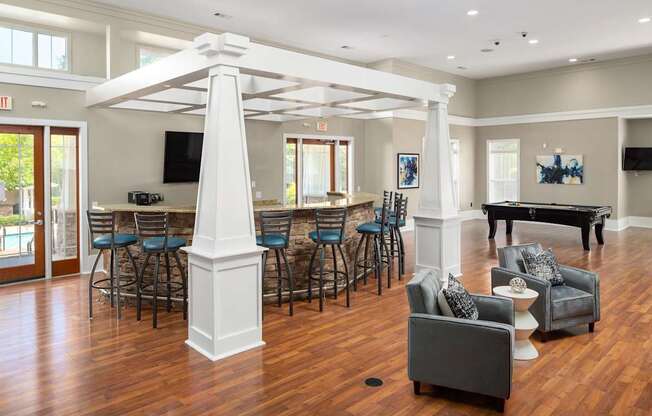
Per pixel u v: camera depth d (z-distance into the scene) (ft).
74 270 21.52
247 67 12.75
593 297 13.51
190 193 25.03
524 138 37.86
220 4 21.04
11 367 11.46
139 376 10.98
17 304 16.66
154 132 23.50
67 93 20.70
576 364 11.56
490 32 25.93
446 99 20.11
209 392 10.21
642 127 34.01
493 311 11.12
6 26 19.70
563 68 35.27
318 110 25.30
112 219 15.08
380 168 33.76
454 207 20.29
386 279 20.49
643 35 26.86
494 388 9.37
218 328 12.03
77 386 10.49
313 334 13.69
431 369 9.95
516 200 38.78
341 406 9.66
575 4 21.68
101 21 20.65
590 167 34.58
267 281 16.71
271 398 9.97
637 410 9.43
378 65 32.60
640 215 35.12
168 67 14.21
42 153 20.42
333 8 21.81
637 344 12.78
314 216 17.52
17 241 19.97
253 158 28.22
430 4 21.45
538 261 14.23
